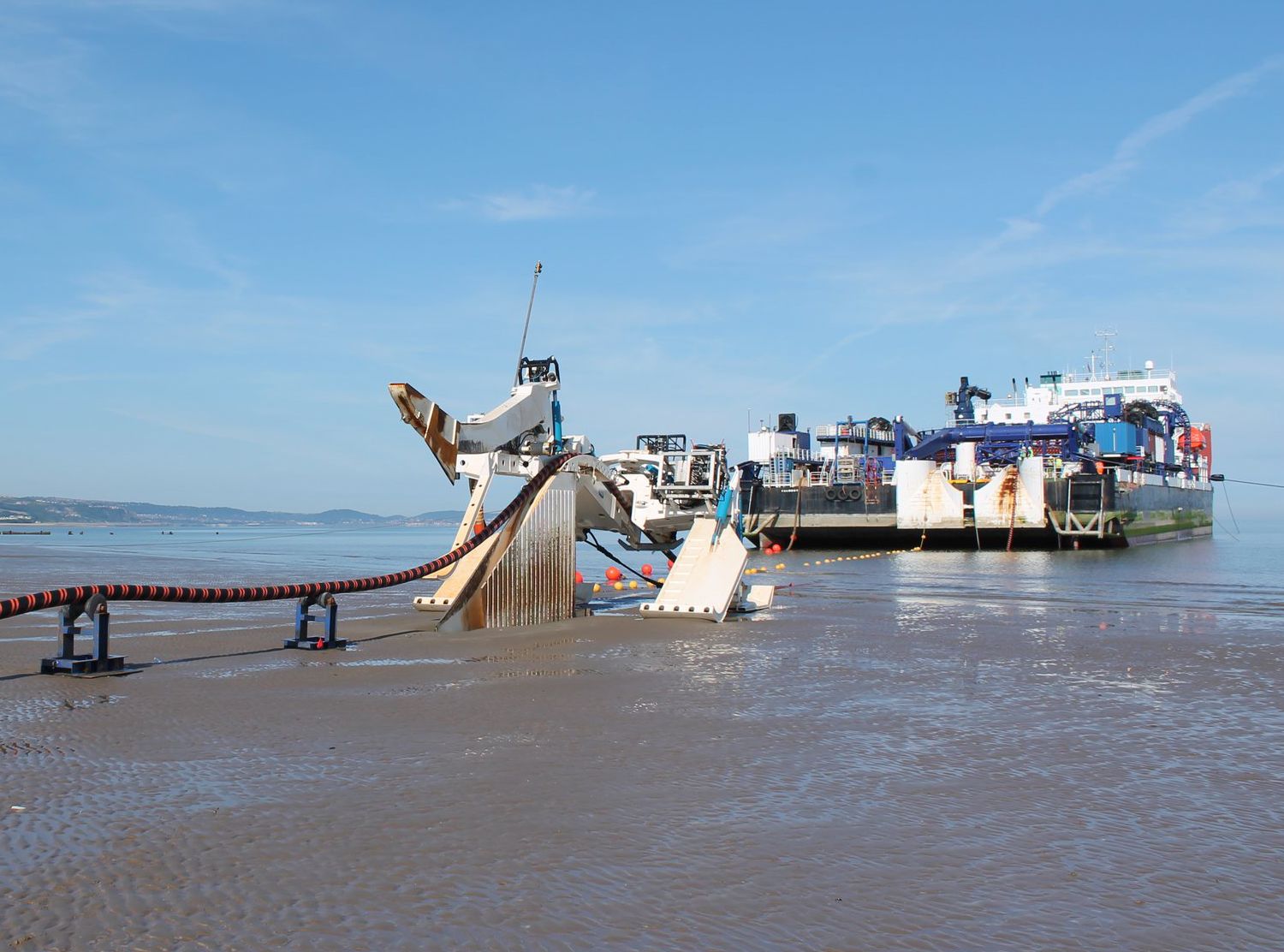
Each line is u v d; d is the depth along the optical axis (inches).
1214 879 276.1
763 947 231.3
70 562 2287.2
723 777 375.2
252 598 682.8
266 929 237.5
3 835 303.1
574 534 942.4
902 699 538.6
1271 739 446.6
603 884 268.7
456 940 232.7
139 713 485.1
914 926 243.8
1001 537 2795.3
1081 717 494.9
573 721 475.2
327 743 425.4
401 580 780.0
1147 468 3282.5
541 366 968.3
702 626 884.6
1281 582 1515.7
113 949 226.1
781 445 3314.5
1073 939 237.5
